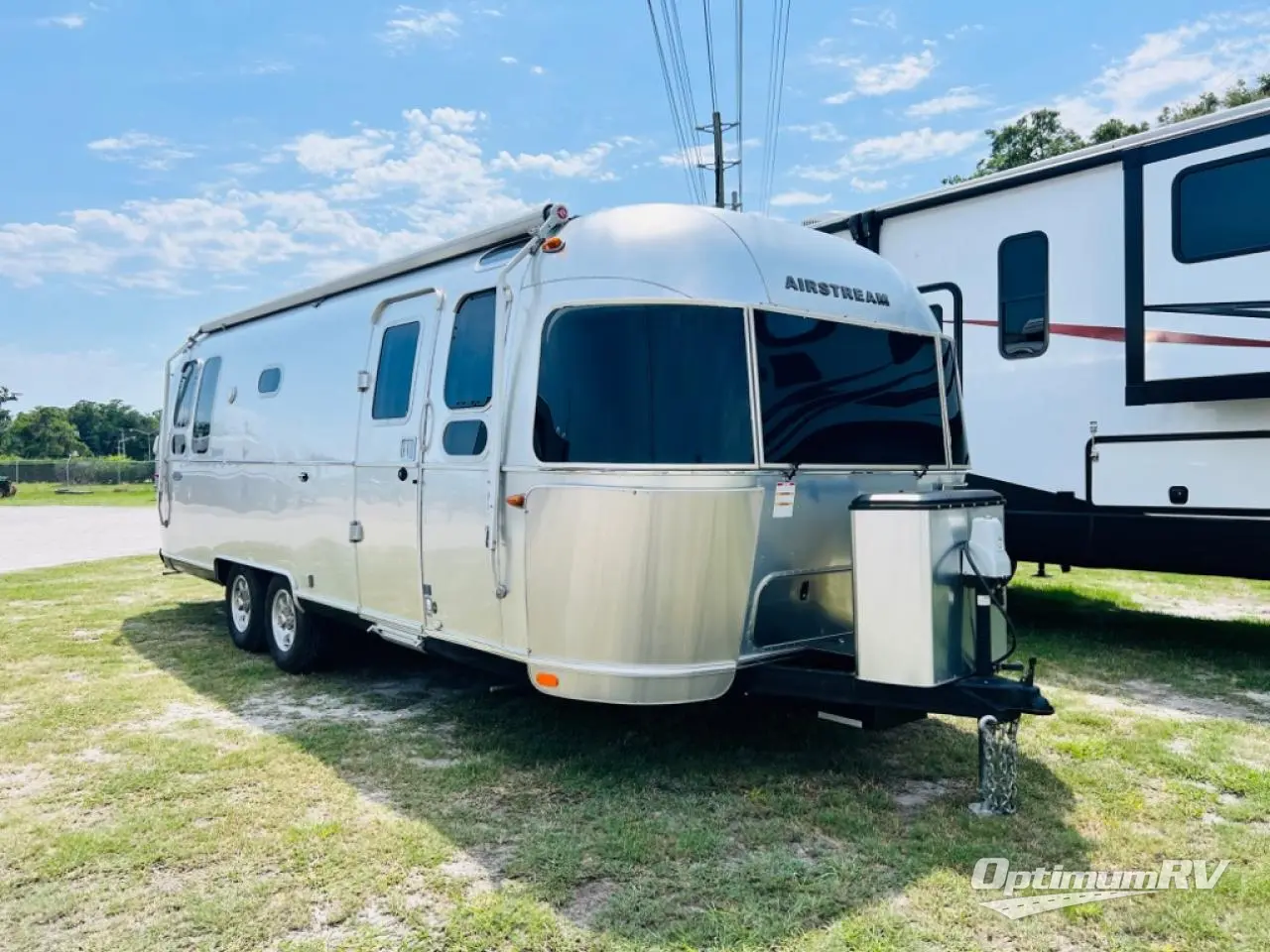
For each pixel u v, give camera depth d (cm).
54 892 318
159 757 450
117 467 4509
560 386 386
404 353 496
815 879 321
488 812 379
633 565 368
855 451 428
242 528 671
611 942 283
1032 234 680
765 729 474
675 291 382
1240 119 568
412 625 480
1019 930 290
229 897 313
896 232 765
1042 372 677
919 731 475
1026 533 688
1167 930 291
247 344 688
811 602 417
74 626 800
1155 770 425
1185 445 604
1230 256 573
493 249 460
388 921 298
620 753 443
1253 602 877
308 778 419
